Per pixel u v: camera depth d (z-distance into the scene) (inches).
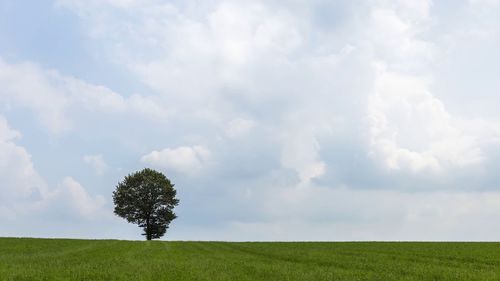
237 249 2133.4
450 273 1031.6
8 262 1283.2
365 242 2819.9
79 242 2564.0
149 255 1638.8
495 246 2242.9
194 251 1939.0
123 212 3533.5
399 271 1104.2
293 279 909.8
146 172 3641.7
